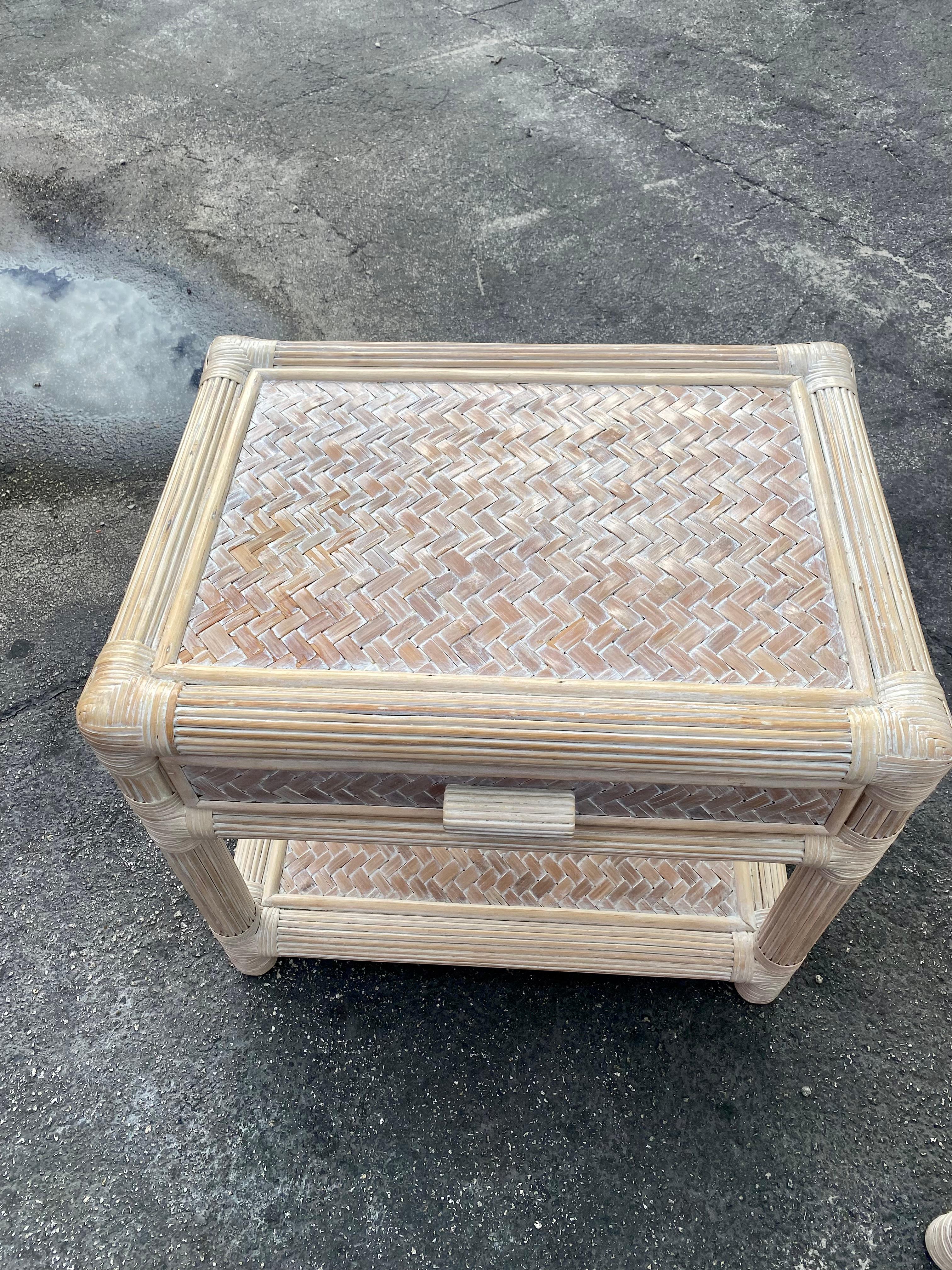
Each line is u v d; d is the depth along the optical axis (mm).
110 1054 1045
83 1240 939
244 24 2438
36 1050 1048
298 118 2162
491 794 781
